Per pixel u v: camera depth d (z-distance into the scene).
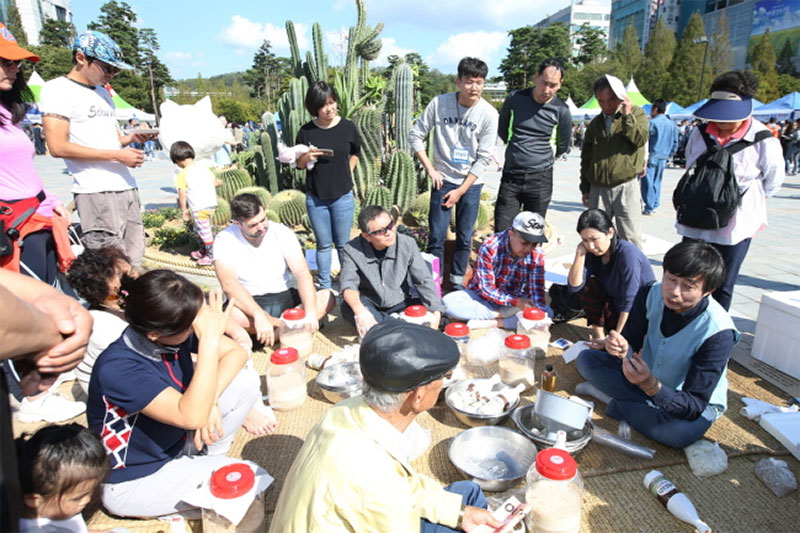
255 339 3.60
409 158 6.97
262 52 66.31
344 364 3.00
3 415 0.64
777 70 65.19
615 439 2.48
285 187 8.13
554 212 9.23
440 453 2.48
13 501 0.57
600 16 113.06
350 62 7.77
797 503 2.16
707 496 2.21
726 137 3.32
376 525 1.28
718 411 2.40
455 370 2.92
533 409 2.48
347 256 3.54
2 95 2.92
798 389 2.96
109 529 1.90
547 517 1.80
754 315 4.38
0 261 2.81
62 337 1.10
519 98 4.53
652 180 8.65
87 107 3.49
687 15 87.31
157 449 1.97
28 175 3.05
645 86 62.91
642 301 2.67
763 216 3.33
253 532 1.93
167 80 54.50
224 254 3.49
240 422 2.32
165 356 1.94
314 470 1.34
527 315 3.25
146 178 14.32
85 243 3.75
